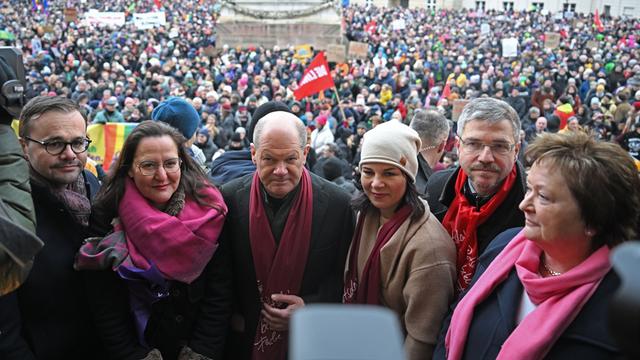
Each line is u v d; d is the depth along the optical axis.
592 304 1.56
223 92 12.69
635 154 7.74
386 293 2.31
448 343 1.98
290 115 2.38
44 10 37.00
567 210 1.61
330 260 2.52
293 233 2.42
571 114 10.33
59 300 2.18
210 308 2.43
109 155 6.77
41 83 13.96
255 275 2.47
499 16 40.59
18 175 1.88
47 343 2.16
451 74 16.92
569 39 28.27
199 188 2.39
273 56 20.00
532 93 13.34
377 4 53.47
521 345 1.61
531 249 1.82
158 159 2.23
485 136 2.28
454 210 2.49
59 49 20.47
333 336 0.32
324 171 5.54
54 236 2.20
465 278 2.33
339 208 2.55
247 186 2.54
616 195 1.58
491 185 2.31
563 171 1.61
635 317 0.36
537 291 1.67
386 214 2.37
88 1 42.72
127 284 2.24
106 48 21.03
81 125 2.25
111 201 2.31
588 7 49.62
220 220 2.36
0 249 1.66
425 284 2.18
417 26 33.34
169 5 42.28
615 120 10.55
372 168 2.26
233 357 2.65
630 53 22.34
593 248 1.66
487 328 1.82
